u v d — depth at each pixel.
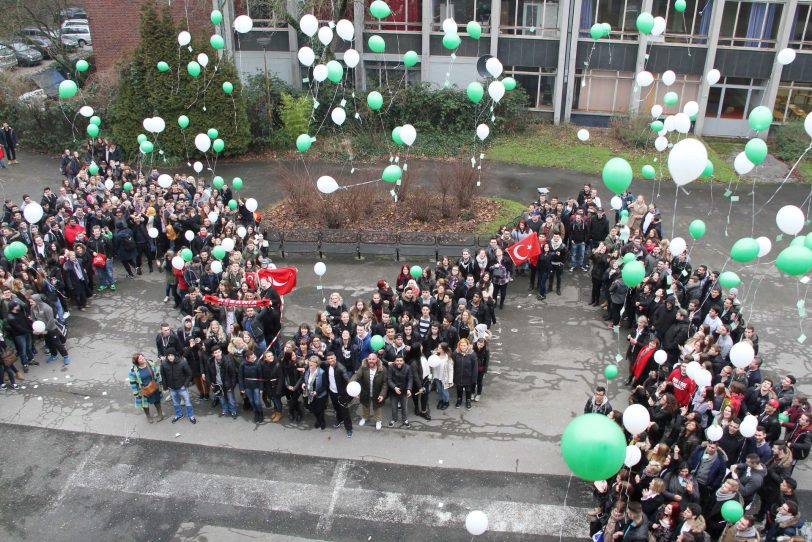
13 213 17.45
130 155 25.39
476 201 21.31
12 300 13.06
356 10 28.94
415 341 12.19
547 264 15.72
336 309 13.20
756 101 28.59
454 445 11.52
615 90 29.77
